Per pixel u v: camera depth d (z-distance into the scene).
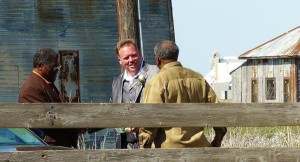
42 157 21.78
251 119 23.20
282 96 138.88
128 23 46.91
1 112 21.73
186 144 23.09
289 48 138.38
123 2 46.97
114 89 27.47
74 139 26.81
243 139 45.19
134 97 26.92
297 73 137.38
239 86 147.00
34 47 58.62
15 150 22.61
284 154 23.19
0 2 58.50
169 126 22.75
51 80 26.98
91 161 22.08
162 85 23.19
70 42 59.06
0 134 23.94
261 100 142.62
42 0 58.97
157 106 22.69
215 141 23.92
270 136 49.75
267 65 141.88
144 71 27.02
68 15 59.22
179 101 23.30
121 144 26.23
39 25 58.78
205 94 23.81
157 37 59.53
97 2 59.50
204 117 22.95
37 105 21.95
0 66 58.16
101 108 22.31
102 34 59.41
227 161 22.91
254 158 23.05
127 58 26.94
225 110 23.06
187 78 23.61
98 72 59.19
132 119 22.53
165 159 22.53
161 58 23.70
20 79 58.31
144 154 22.39
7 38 58.38
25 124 21.89
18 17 58.66
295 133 50.16
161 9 59.84
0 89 58.09
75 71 58.94
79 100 58.81
